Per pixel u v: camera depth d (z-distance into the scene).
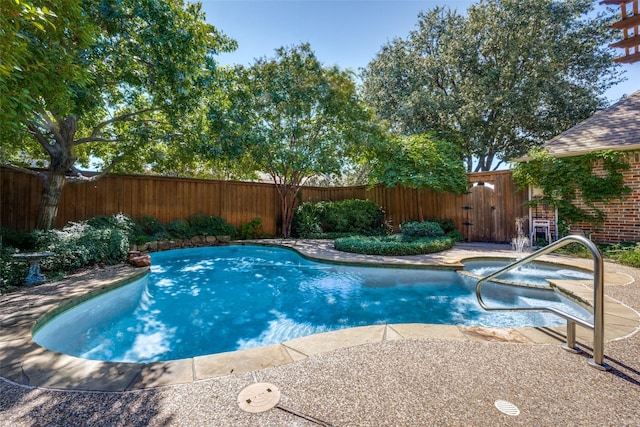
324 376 2.01
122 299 4.82
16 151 7.41
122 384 1.94
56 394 1.84
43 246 5.40
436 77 16.22
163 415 1.63
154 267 6.72
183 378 2.01
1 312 3.29
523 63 13.84
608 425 1.52
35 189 7.53
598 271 2.08
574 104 13.22
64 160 6.54
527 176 8.30
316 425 1.53
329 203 11.73
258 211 11.37
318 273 6.39
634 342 2.45
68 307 3.71
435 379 1.96
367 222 11.29
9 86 2.92
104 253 5.98
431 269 5.89
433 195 10.65
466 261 6.49
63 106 3.98
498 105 13.69
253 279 6.09
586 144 7.66
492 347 2.44
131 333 3.70
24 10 2.27
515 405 1.68
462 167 9.89
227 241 9.77
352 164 12.75
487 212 9.45
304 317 4.21
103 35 5.27
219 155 7.66
